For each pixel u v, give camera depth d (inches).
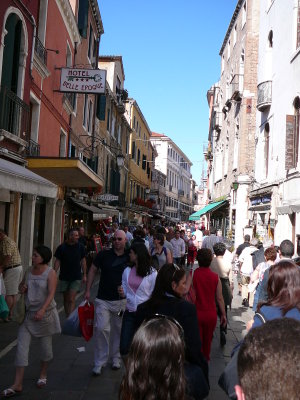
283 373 58.7
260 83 792.9
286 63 689.6
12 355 270.5
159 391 78.4
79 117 856.9
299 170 603.2
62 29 664.4
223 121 1357.0
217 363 272.8
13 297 340.5
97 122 1068.5
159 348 79.7
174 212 3420.3
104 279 252.2
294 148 621.9
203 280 243.3
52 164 485.4
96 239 679.7
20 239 516.4
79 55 816.9
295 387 57.9
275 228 693.3
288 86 675.4
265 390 58.8
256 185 846.5
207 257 247.9
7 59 429.4
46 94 591.5
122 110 1375.5
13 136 424.8
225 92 1332.4
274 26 762.8
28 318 217.8
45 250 222.1
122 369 253.4
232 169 1135.6
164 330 82.1
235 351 119.0
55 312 224.5
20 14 450.3
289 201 633.0
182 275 157.9
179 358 80.7
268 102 770.8
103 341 245.6
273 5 772.6
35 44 518.3
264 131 823.1
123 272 227.0
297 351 60.6
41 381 220.2
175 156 3447.3
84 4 796.0
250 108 1010.1
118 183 1385.3
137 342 81.8
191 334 143.3
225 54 1366.9
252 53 1010.7
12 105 438.6
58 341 311.0
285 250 271.0
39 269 221.8
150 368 79.0
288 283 134.7
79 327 239.0
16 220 487.2
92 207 877.8
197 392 131.9
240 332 357.7
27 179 325.4
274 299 135.4
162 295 156.2
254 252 429.7
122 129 1514.5
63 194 698.8
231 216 1096.2
